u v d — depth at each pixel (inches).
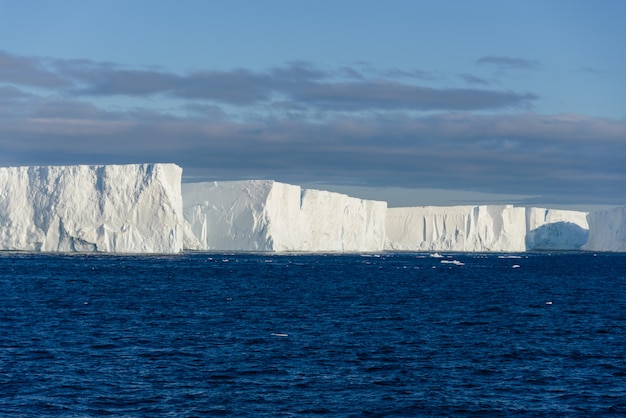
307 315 4692.4
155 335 3752.5
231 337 3727.9
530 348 3526.1
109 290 6323.8
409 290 6914.4
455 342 3683.6
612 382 2856.8
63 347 3378.4
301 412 2417.6
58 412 2367.1
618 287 7559.1
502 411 2475.4
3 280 7194.9
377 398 2593.5
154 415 2357.3
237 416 2364.7
